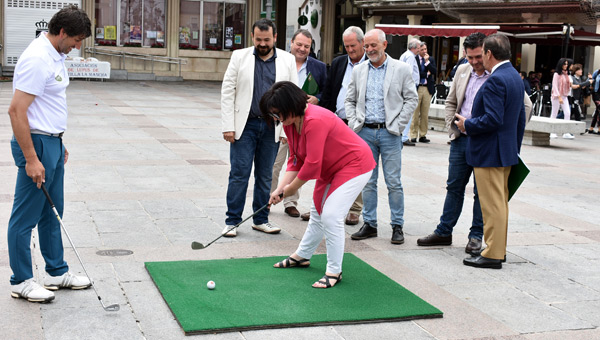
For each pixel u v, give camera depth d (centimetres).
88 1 2708
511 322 439
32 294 430
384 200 793
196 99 2020
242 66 605
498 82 525
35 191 429
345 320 420
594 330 432
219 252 559
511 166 549
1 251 530
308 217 681
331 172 482
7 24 2591
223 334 396
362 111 611
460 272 539
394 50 2475
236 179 609
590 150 1368
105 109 1598
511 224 709
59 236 455
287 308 436
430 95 1330
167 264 515
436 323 431
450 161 593
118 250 548
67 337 382
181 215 670
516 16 2091
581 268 566
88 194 735
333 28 2830
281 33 3378
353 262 546
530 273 545
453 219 604
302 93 458
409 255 578
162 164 936
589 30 2058
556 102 1586
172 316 419
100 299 414
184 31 2878
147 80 2756
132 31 2800
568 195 880
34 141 425
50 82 421
